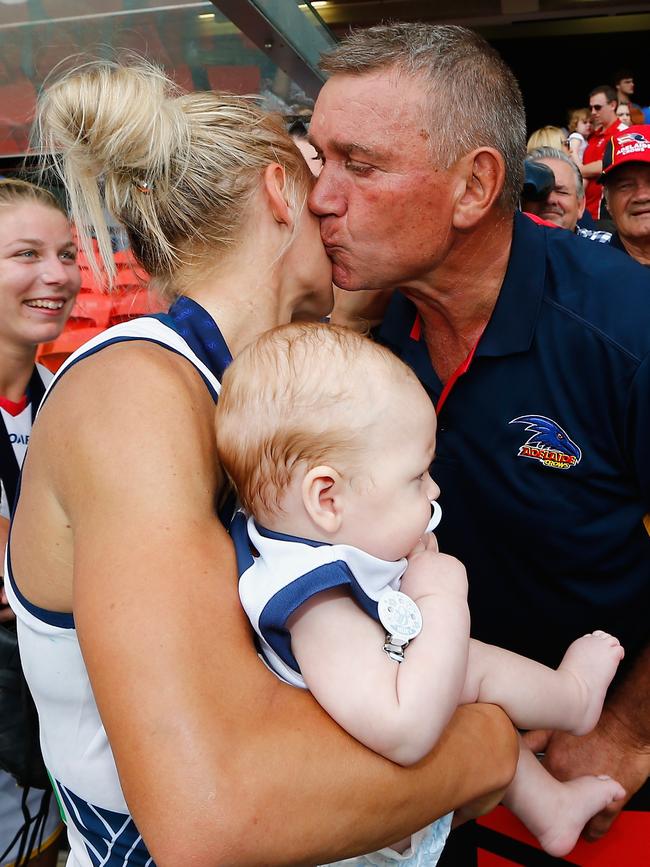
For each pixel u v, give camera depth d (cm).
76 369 87
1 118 192
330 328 93
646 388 127
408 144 120
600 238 316
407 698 78
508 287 136
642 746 134
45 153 110
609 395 132
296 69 171
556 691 112
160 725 67
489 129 124
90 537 75
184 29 162
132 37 163
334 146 122
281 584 80
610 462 137
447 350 147
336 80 123
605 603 147
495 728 95
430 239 127
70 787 93
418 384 92
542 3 757
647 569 145
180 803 66
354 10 774
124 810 90
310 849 71
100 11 152
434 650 83
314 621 83
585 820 126
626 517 141
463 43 125
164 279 103
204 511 80
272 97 201
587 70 862
